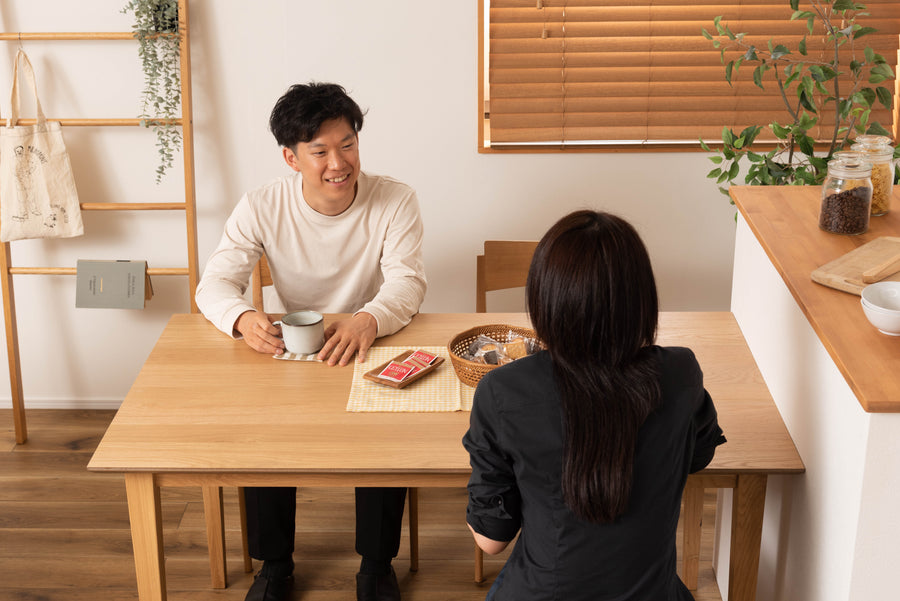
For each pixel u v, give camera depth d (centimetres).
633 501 121
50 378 323
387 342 205
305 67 287
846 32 235
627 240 114
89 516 263
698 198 300
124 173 297
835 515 141
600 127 294
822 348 149
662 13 280
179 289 311
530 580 128
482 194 302
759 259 193
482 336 193
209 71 287
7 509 266
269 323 202
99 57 283
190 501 271
